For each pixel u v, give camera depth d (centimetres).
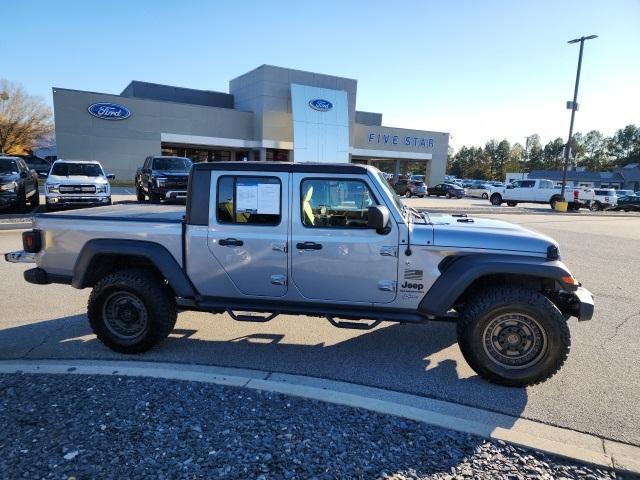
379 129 4741
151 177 1733
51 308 588
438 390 385
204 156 4366
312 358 449
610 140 12938
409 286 410
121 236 449
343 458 281
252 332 520
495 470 275
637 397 378
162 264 439
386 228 408
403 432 312
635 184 8619
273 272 430
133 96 4147
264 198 425
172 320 452
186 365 428
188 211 439
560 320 377
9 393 354
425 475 268
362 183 412
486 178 11862
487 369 389
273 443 294
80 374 394
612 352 476
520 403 365
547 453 294
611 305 651
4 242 1016
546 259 391
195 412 330
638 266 949
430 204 2900
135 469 264
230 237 429
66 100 3312
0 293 650
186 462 272
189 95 4312
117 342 448
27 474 258
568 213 2572
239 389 369
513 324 386
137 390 363
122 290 439
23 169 1598
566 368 435
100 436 296
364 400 355
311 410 338
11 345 471
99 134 3441
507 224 461
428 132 5009
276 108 3947
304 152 3831
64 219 461
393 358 452
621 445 308
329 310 431
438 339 507
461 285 394
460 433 314
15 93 6134
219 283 441
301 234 421
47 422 312
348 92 4222
